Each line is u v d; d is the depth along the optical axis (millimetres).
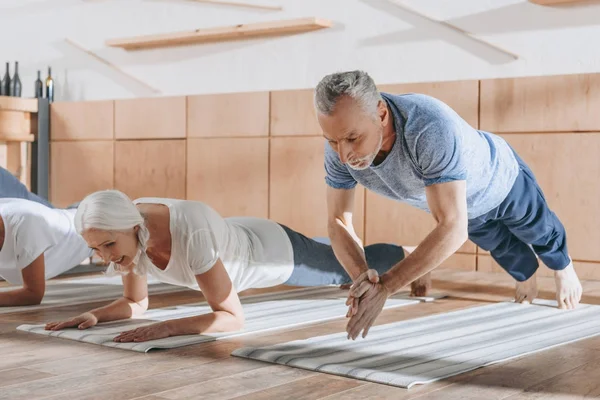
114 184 6137
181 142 5801
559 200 4422
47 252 3424
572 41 4547
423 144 2121
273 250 2998
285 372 2066
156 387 1904
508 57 4750
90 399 1797
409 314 3090
